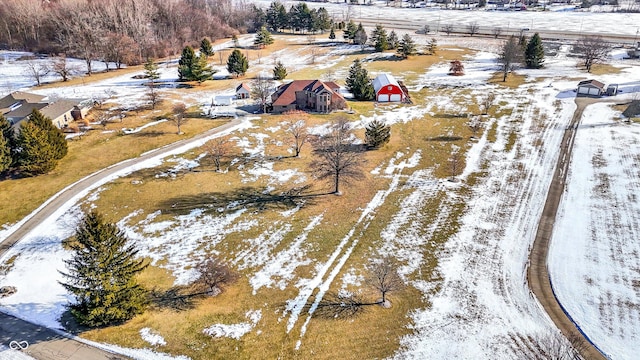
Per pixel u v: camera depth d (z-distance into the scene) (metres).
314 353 33.50
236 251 45.41
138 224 49.69
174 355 33.19
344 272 42.31
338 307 38.03
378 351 33.66
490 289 40.16
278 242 46.78
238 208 52.78
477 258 44.22
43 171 59.88
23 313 37.09
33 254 44.66
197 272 42.31
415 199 54.66
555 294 39.56
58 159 62.62
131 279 35.31
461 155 65.44
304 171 61.34
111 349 33.56
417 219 50.66
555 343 34.00
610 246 45.25
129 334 35.03
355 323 36.31
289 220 50.56
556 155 63.75
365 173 60.94
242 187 57.31
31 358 32.66
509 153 65.31
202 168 61.94
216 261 43.72
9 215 51.12
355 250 45.50
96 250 32.56
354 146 68.50
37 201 53.78
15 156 59.53
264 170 61.62
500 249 45.50
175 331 35.44
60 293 39.47
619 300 38.50
